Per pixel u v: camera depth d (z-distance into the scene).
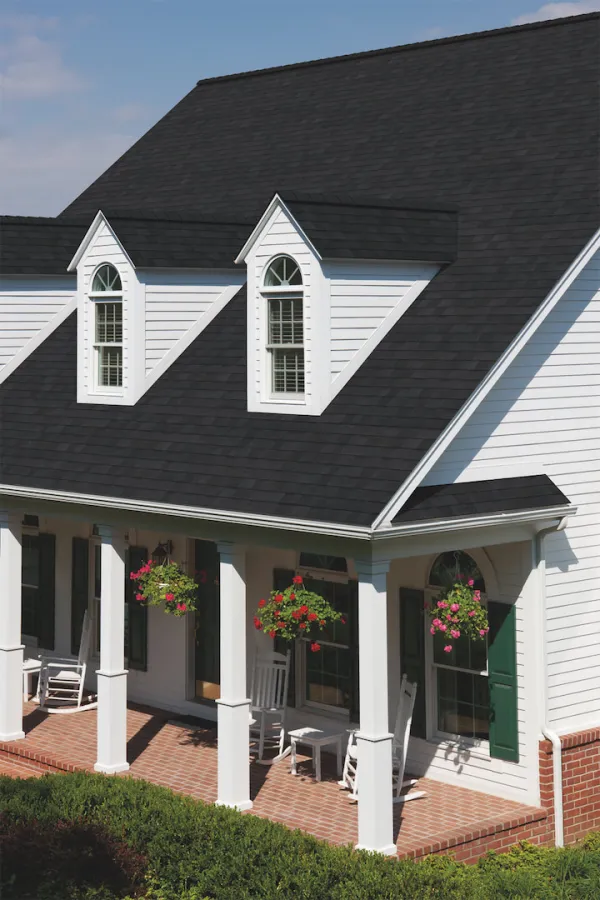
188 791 18.95
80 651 24.20
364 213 19.34
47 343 24.66
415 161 22.58
